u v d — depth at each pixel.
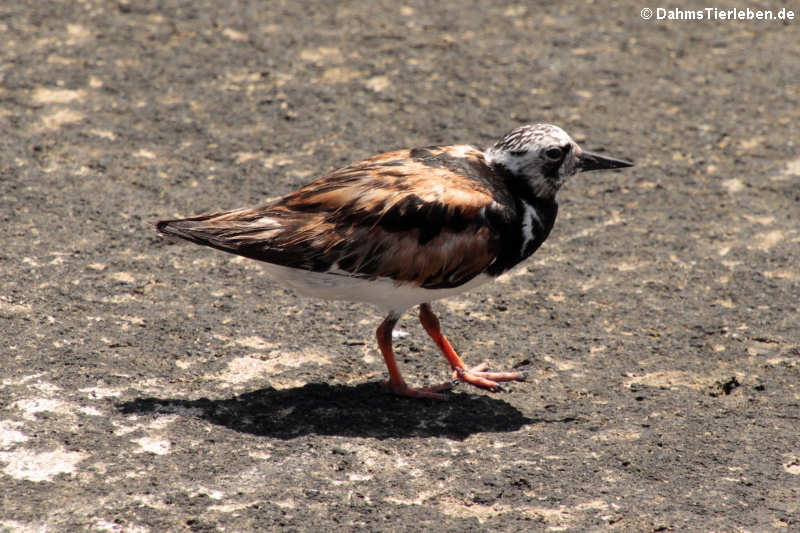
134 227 13.37
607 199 14.73
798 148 16.03
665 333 11.75
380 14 19.98
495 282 12.75
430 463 9.33
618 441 9.78
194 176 14.73
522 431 9.93
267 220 9.96
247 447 9.41
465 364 11.14
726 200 14.72
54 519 8.29
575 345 11.51
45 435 9.34
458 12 20.22
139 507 8.48
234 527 8.32
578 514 8.65
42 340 10.88
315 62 18.11
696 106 17.23
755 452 9.62
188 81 17.30
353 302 11.66
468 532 8.38
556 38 19.33
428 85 17.55
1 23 18.80
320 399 10.33
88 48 18.12
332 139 15.87
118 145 15.37
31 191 14.00
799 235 13.87
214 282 12.38
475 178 10.41
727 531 8.46
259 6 20.08
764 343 11.58
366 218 9.91
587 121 16.66
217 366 10.73
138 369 10.55
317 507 8.62
